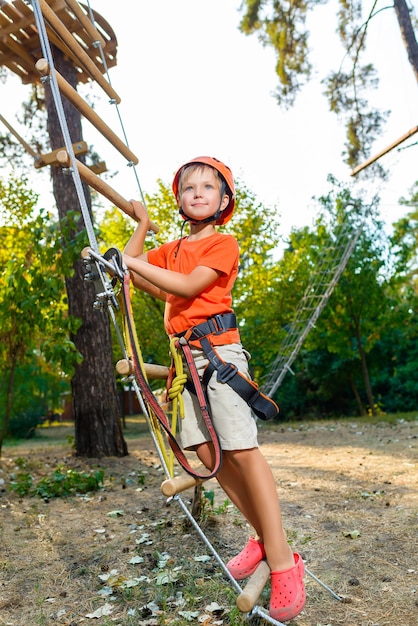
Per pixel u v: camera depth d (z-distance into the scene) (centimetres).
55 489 556
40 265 726
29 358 823
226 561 358
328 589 301
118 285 229
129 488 582
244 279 1366
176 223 1288
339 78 1223
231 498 246
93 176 239
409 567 338
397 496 491
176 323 236
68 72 717
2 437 804
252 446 226
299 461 692
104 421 805
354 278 1417
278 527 227
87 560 372
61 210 802
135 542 399
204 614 291
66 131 228
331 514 445
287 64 1242
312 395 1822
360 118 1231
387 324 1541
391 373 1802
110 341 828
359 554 361
